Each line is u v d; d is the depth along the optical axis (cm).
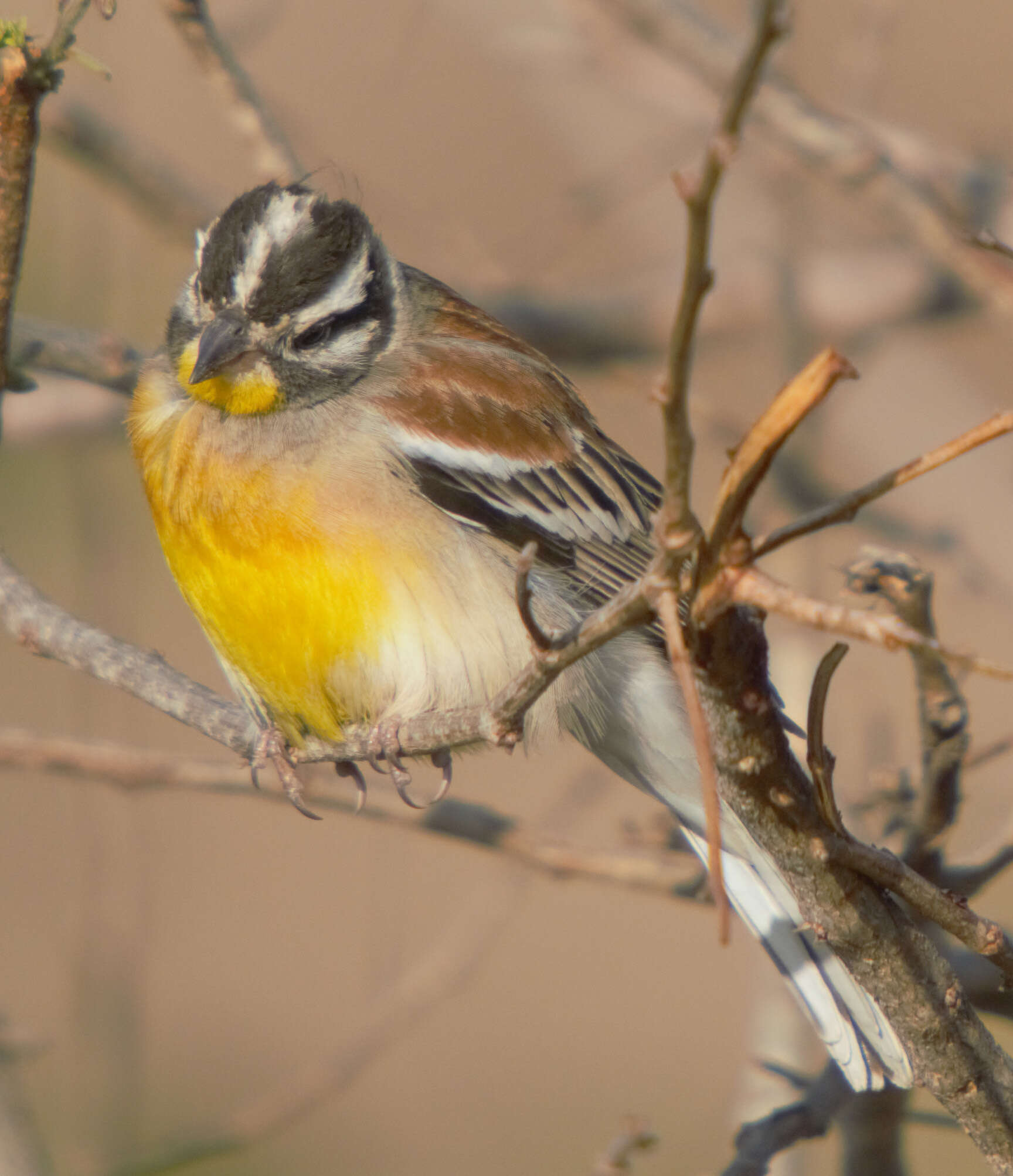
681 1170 1592
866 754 1011
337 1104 1642
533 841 898
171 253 1422
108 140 1288
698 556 462
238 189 1357
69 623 865
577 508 888
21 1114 930
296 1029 1680
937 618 1369
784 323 1372
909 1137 1467
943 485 1379
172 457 824
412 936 1648
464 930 1052
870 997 601
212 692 852
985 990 784
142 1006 1032
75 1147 1023
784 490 1269
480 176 1546
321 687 813
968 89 1414
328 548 796
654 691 845
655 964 1841
